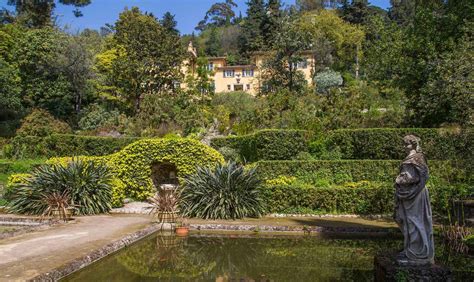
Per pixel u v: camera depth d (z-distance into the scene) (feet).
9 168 58.23
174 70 111.14
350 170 48.03
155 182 51.98
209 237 31.35
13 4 123.03
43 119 73.82
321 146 54.13
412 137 19.20
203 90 123.13
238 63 188.24
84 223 34.12
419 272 17.79
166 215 35.24
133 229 31.12
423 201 18.89
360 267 22.17
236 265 22.56
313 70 146.41
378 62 68.90
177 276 20.03
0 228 33.17
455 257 24.94
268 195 42.24
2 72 90.68
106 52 124.16
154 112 80.28
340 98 69.77
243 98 118.42
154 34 112.68
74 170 40.81
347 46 169.89
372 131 52.65
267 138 53.36
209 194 39.40
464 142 37.91
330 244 28.94
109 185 43.19
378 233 32.91
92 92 108.47
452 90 45.65
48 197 37.60
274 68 124.77
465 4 57.93
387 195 41.32
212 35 239.30
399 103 89.35
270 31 176.76
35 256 21.25
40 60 98.89
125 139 66.03
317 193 42.11
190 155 47.91
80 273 20.15
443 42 59.47
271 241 29.94
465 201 38.52
